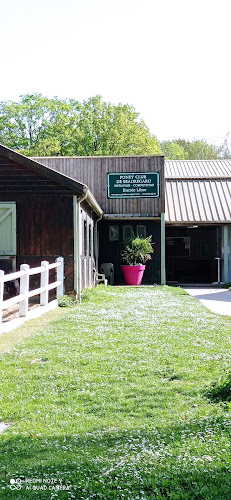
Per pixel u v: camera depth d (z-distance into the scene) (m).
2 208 14.72
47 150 44.06
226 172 26.44
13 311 12.12
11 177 14.73
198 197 23.83
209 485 3.69
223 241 23.27
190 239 26.86
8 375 6.96
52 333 9.59
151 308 13.27
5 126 49.72
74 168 21.16
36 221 14.76
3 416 5.58
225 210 23.06
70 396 6.19
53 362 7.61
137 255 21.36
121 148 45.19
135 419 5.48
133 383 6.69
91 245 18.92
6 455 4.52
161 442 4.56
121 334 9.59
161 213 21.12
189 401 6.02
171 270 26.83
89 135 46.41
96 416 5.59
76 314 11.90
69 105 49.84
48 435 5.04
